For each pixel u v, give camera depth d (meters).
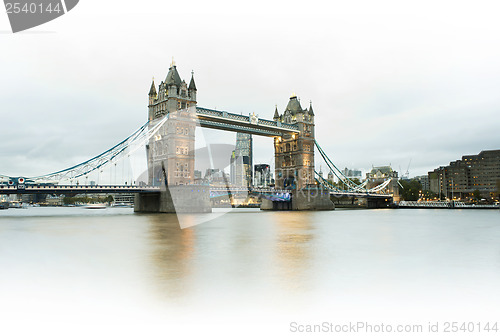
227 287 16.59
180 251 27.38
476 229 49.69
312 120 134.75
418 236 39.84
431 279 18.56
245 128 116.31
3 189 73.44
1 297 14.98
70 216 83.25
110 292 15.64
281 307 13.85
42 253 26.22
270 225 56.09
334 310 13.58
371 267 21.52
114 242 32.75
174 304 14.05
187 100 97.19
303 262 22.98
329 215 93.75
